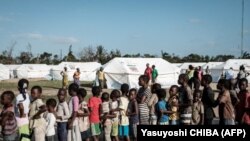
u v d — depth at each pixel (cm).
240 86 992
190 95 1019
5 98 886
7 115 864
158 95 1034
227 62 4994
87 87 3875
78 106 993
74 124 990
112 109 1077
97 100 1084
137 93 1099
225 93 963
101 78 3281
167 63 3862
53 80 5669
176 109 1038
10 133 860
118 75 3472
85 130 1043
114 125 1077
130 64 3606
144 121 1057
